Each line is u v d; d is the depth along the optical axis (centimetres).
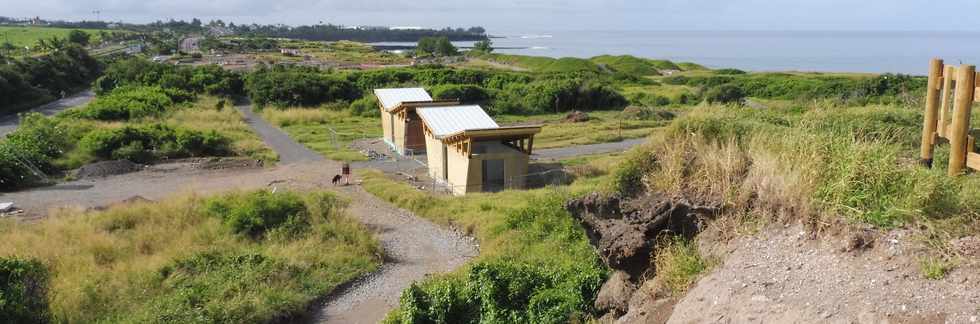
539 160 3297
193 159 3350
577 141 3869
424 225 2198
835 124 1170
